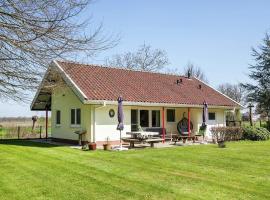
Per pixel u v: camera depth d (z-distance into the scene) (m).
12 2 6.76
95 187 10.13
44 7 7.04
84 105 22.11
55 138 25.05
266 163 14.75
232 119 35.16
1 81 7.46
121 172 12.35
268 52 44.50
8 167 13.27
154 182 10.78
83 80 22.84
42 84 8.26
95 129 21.53
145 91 25.16
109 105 22.27
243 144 23.42
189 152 18.25
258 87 45.50
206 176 11.80
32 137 30.55
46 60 7.33
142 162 14.65
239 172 12.59
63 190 9.78
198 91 30.08
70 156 16.31
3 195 9.24
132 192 9.59
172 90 27.73
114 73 26.58
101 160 15.11
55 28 7.10
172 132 26.81
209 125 28.83
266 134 27.28
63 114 24.19
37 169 12.87
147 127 24.88
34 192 9.56
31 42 7.01
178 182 10.84
